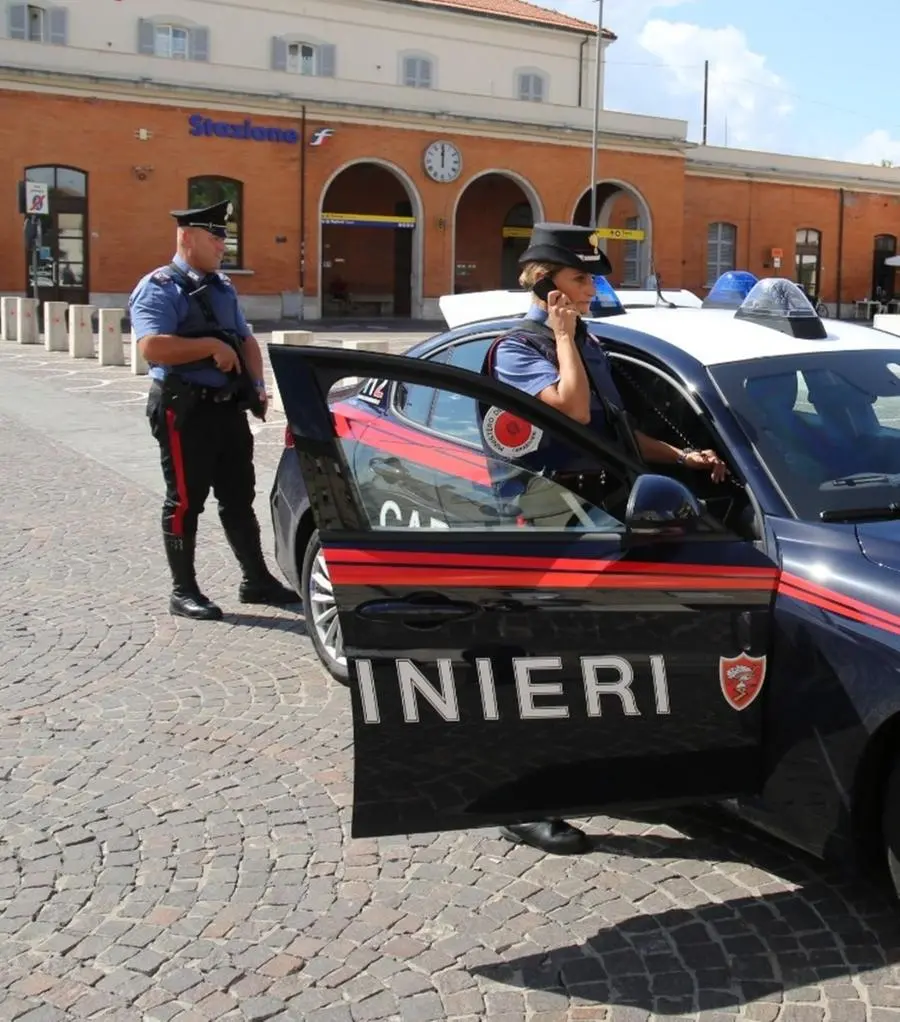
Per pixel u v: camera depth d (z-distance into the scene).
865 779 2.97
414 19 40.06
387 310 39.66
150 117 30.59
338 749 4.46
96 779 4.20
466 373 3.24
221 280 5.79
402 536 3.09
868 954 3.09
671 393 4.05
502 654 3.07
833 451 3.68
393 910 3.35
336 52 39.00
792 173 43.59
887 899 3.24
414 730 3.07
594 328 4.28
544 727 3.10
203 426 5.79
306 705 4.89
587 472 3.34
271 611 6.21
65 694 4.99
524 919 3.30
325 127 33.03
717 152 42.00
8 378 16.58
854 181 45.25
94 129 29.95
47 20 35.28
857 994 2.92
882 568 3.03
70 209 30.06
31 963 3.08
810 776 3.04
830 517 3.38
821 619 3.02
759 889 3.43
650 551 3.11
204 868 3.58
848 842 3.00
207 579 6.82
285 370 3.11
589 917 3.30
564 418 3.31
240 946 3.17
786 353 4.03
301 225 33.12
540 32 42.09
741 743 3.15
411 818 3.10
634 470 3.29
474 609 3.06
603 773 3.14
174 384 5.70
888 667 2.85
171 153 30.98
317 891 3.45
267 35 37.94
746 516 3.52
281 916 3.32
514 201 40.72
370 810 3.09
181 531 5.94
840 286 46.03
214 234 5.63
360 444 3.31
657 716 3.10
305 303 33.53
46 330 21.33
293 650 5.59
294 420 3.10
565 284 3.69
